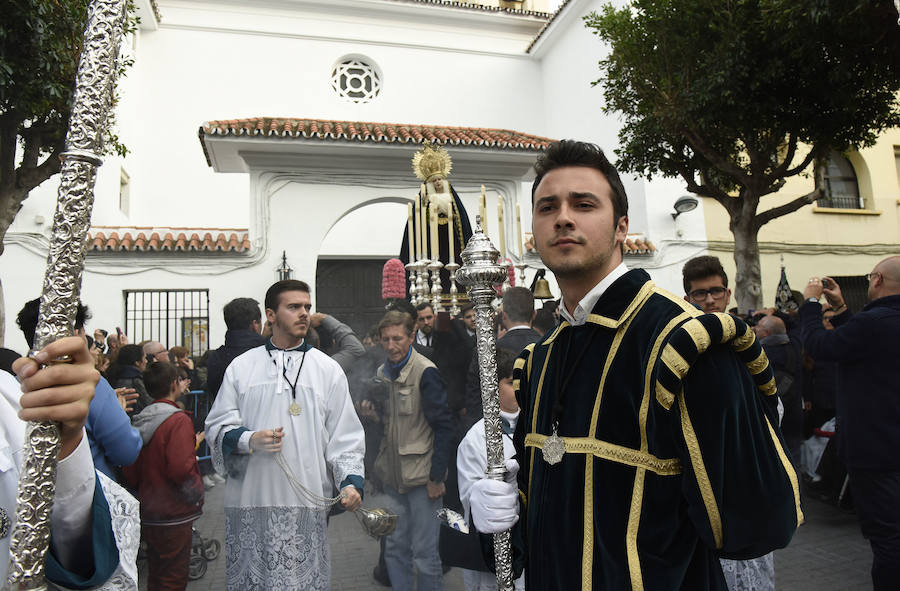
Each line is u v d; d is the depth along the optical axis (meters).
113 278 8.91
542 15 15.60
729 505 1.03
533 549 1.25
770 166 8.04
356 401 3.31
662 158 8.26
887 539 2.78
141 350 4.48
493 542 1.41
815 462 5.23
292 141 8.48
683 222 11.65
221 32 13.58
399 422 2.87
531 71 15.84
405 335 2.94
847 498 5.06
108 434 2.07
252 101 13.52
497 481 1.33
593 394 1.20
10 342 8.65
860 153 13.08
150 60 13.10
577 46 14.19
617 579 1.07
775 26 6.18
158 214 12.70
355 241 13.20
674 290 11.47
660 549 1.07
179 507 2.78
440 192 4.45
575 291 1.31
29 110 4.75
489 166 9.41
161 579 2.75
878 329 2.83
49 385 0.81
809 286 3.38
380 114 14.38
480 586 2.33
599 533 1.11
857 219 12.88
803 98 6.88
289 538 2.38
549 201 1.28
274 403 2.49
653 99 7.75
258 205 9.10
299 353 2.59
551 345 1.40
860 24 5.57
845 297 12.66
